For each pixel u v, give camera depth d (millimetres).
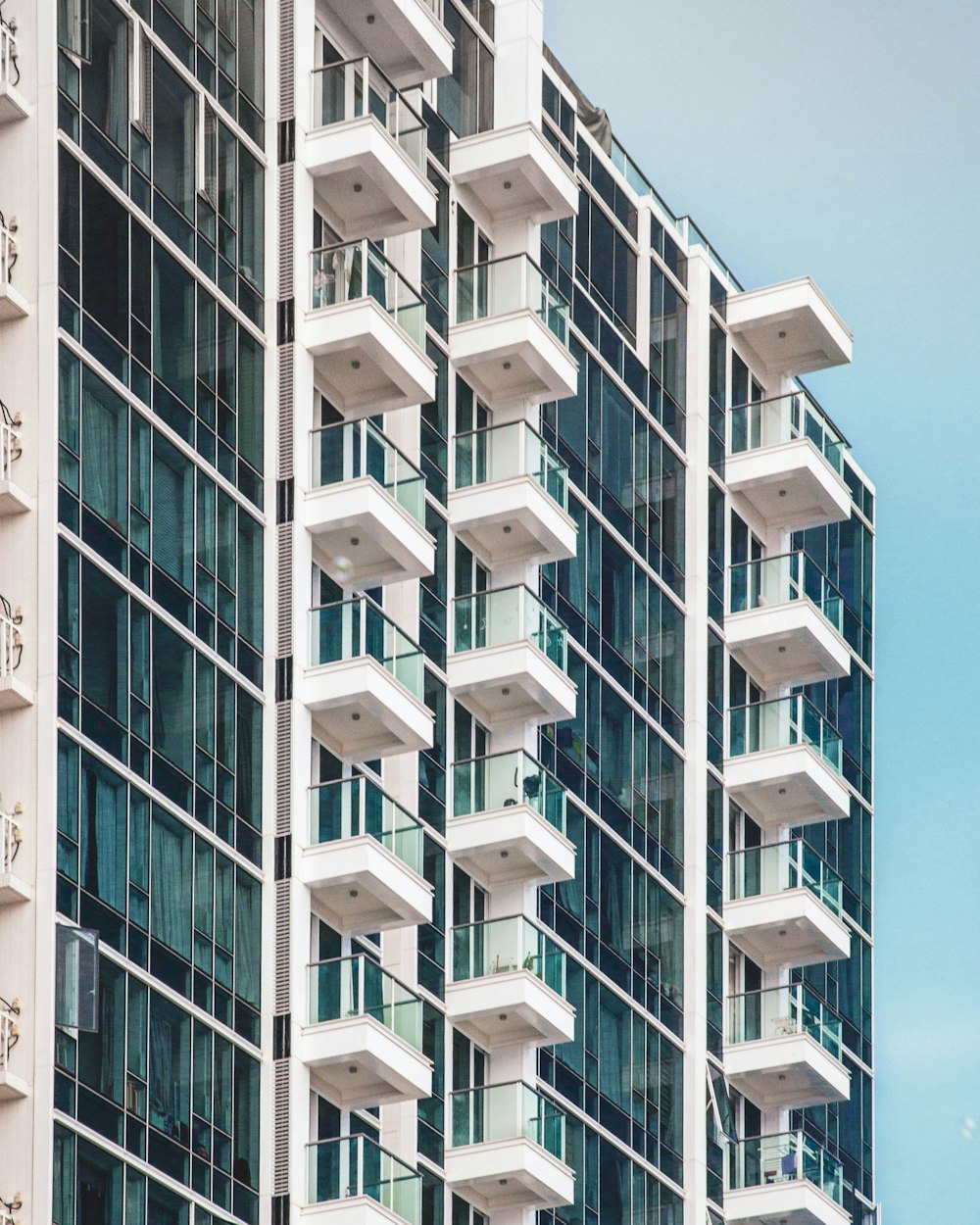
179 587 65250
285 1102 64938
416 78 76500
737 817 88750
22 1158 58344
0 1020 58906
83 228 64375
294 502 68812
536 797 75000
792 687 92438
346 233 73812
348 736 70250
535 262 78625
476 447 77312
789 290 91562
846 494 91562
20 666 61094
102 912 61125
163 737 63844
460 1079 73562
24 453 62281
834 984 94062
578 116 87875
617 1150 78188
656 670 84812
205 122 68812
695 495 88125
